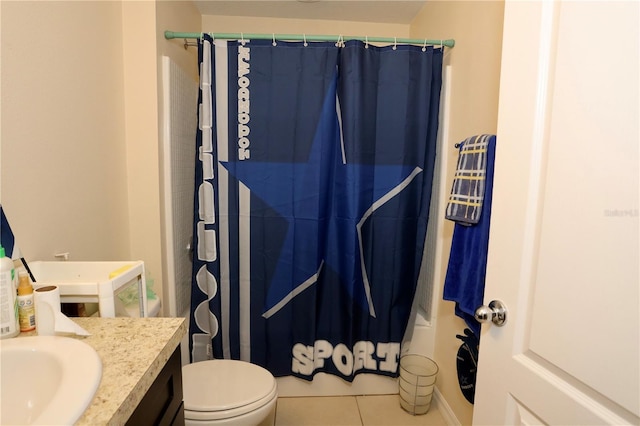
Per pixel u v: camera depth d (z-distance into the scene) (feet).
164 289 5.24
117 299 3.38
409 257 5.79
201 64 5.15
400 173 5.55
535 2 2.48
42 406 2.02
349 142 5.31
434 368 6.04
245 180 5.47
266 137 5.40
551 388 2.36
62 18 3.43
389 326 5.88
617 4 1.94
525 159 2.57
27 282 2.51
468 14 5.01
